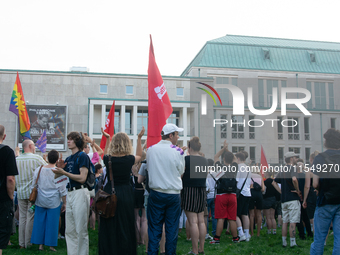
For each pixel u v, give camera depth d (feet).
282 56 109.29
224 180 25.00
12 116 129.18
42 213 22.24
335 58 102.68
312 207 26.63
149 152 17.08
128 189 16.66
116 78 138.82
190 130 135.54
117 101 135.03
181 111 136.98
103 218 16.08
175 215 16.70
